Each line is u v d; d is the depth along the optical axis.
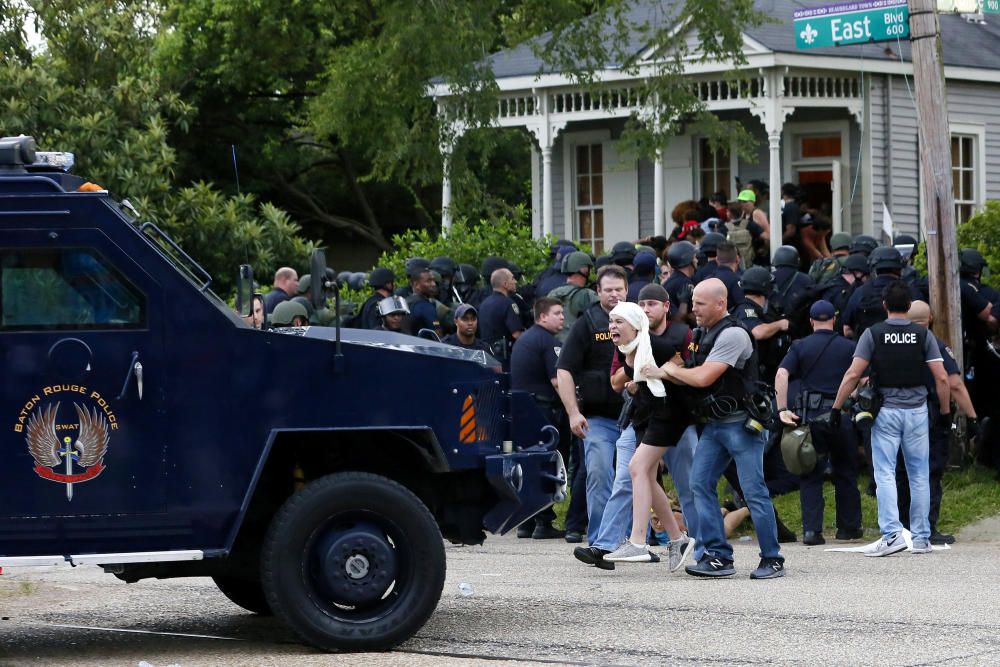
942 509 47.28
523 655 27.25
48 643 29.92
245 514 28.38
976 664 25.77
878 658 26.31
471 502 30.20
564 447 46.91
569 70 78.75
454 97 76.88
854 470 44.97
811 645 27.55
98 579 39.75
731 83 78.00
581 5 89.31
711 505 37.00
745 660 26.33
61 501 27.06
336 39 127.12
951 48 86.81
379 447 29.67
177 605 35.00
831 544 44.31
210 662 27.25
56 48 84.00
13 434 26.97
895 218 83.44
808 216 71.62
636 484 37.09
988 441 50.38
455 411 28.70
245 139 135.12
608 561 37.62
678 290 49.84
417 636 29.30
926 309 42.75
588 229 93.56
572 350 39.91
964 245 57.09
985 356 50.25
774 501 49.22
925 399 41.91
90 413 27.16
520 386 45.38
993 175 88.00
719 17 73.25
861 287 48.16
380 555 27.80
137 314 27.39
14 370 26.98
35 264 27.22
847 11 52.12
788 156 85.12
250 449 27.69
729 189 86.94
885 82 82.88
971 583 35.41
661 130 77.31
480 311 50.56
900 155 83.69
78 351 27.09
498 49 102.25
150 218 74.19
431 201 139.75
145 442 27.31
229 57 126.56
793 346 44.41
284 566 27.50
